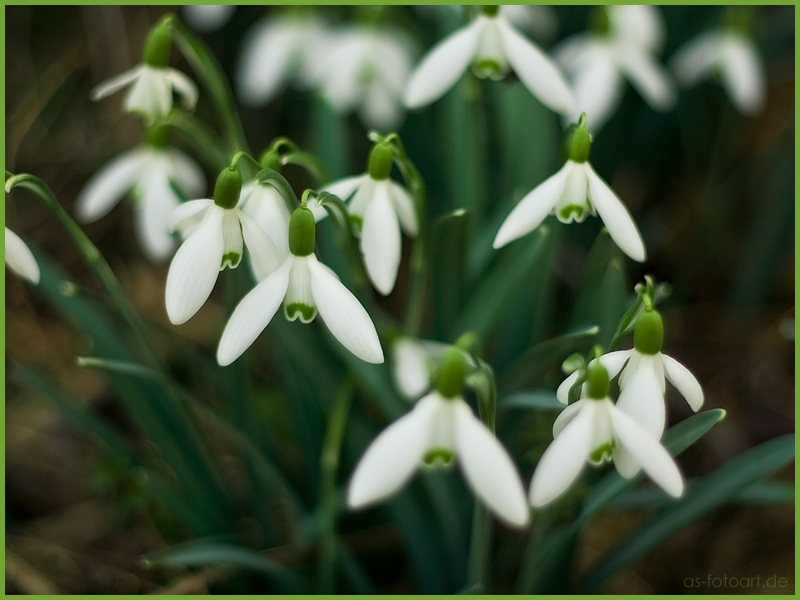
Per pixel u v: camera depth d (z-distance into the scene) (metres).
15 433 0.76
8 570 0.63
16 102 0.95
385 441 0.49
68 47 0.97
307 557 0.62
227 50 1.05
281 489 0.60
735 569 0.65
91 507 0.71
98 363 0.56
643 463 0.50
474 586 0.55
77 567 0.65
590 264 0.59
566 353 0.61
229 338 0.51
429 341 0.63
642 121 0.91
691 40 0.90
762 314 0.90
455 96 0.64
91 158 0.98
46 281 0.61
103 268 0.57
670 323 0.89
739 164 1.02
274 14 1.00
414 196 0.55
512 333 0.62
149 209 0.60
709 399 0.81
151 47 0.56
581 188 0.53
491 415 0.52
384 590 0.64
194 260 0.51
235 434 0.58
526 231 0.53
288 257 0.52
